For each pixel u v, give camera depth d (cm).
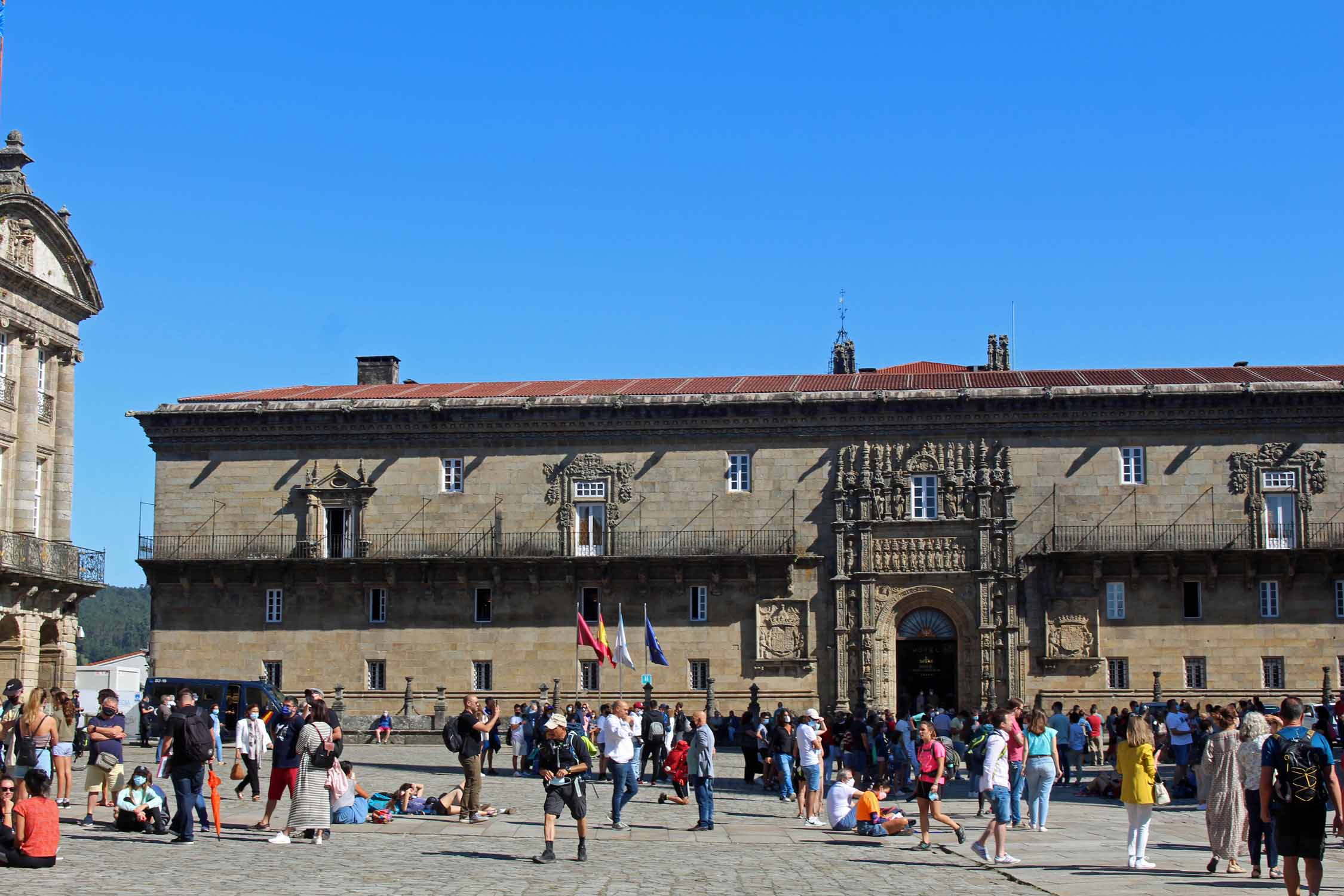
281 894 2167
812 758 3434
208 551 7094
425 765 5181
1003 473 6781
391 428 7088
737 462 6956
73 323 5903
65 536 5803
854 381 7338
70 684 5841
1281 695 6512
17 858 2373
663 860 2778
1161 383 6900
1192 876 2511
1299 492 6625
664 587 6894
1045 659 6650
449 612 6969
